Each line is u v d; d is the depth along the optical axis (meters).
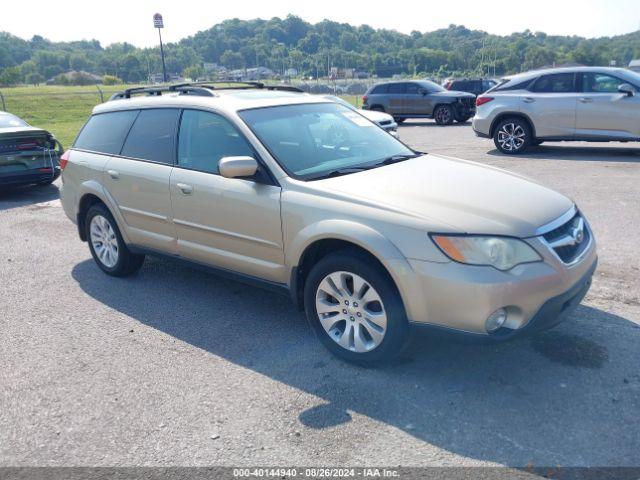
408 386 3.67
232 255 4.58
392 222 3.60
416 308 3.54
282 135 4.56
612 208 7.55
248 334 4.54
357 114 5.40
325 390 3.68
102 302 5.36
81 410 3.60
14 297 5.58
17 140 10.01
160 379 3.93
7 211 9.38
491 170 4.54
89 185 5.75
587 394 3.49
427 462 2.98
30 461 3.14
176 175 4.87
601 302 4.74
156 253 5.32
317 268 3.95
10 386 3.92
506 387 3.60
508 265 3.40
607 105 11.09
